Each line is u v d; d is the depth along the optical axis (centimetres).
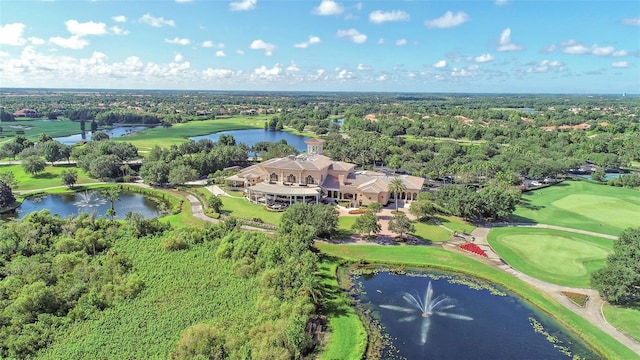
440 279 9081
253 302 7444
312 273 8119
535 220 13000
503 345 6769
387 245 10675
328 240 10931
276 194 13862
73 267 8494
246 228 11856
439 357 6450
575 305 7856
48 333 6600
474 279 9088
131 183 17262
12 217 13075
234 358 5716
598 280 7794
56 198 15412
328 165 15650
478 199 12325
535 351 6631
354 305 7956
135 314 7169
